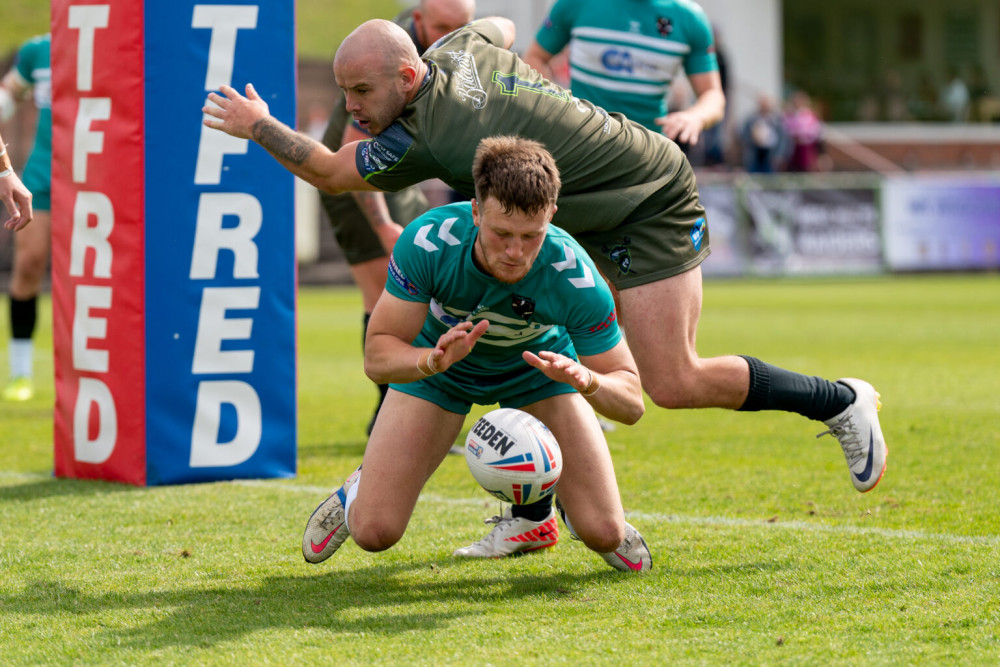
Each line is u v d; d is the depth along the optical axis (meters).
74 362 18.28
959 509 15.52
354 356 38.00
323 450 21.23
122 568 13.02
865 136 97.62
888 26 106.94
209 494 17.08
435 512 15.92
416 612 11.20
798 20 106.06
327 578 12.55
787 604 11.20
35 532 14.76
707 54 21.67
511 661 9.67
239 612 11.27
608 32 21.31
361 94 12.41
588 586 12.07
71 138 17.75
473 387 12.46
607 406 11.82
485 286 11.65
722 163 79.00
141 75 16.95
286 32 17.44
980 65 108.31
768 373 13.75
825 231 71.75
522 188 10.35
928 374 31.17
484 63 12.94
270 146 13.30
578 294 11.74
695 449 20.95
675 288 13.45
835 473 18.39
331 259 68.31
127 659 9.91
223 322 17.86
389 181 12.93
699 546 13.66
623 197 13.17
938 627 10.36
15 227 15.35
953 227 73.94
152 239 17.31
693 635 10.30
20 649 10.23
